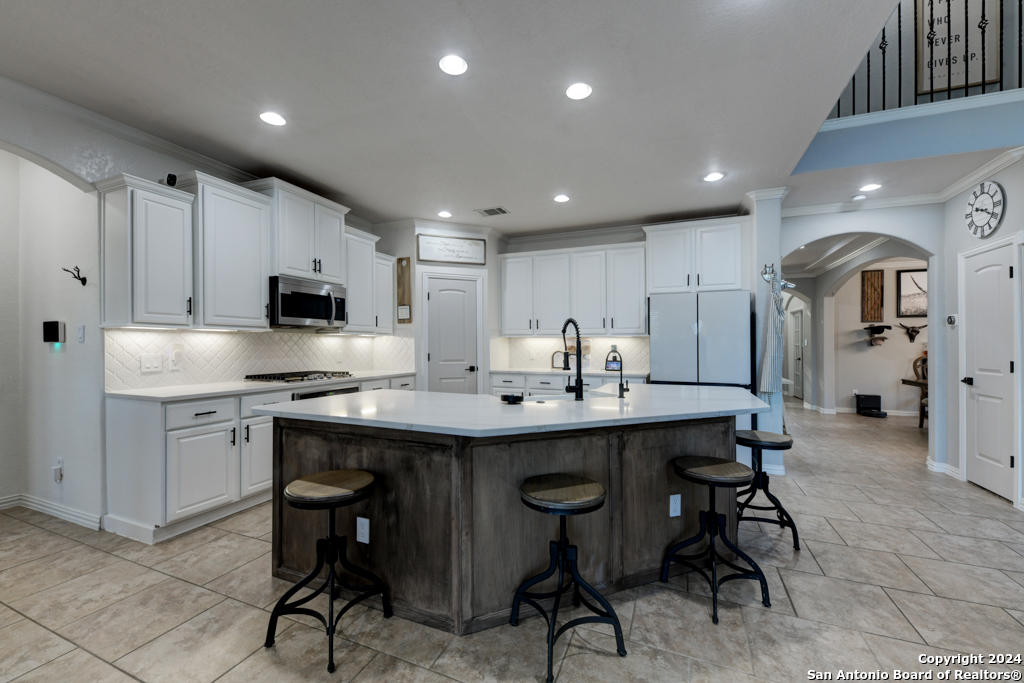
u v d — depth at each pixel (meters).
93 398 2.77
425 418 1.85
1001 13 3.22
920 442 5.27
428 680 1.55
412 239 4.90
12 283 3.10
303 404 2.27
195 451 2.71
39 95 2.37
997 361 3.32
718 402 2.38
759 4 1.76
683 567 2.29
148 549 2.51
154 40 1.97
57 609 1.95
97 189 2.66
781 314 3.93
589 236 5.45
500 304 5.55
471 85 2.32
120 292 2.61
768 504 3.23
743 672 1.58
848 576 2.23
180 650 1.70
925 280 7.23
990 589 2.10
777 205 3.91
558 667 1.61
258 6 1.75
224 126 2.74
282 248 3.40
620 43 2.00
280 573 2.22
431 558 1.85
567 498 1.62
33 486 3.08
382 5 1.75
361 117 2.64
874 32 1.93
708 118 2.66
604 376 4.84
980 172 3.39
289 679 1.55
